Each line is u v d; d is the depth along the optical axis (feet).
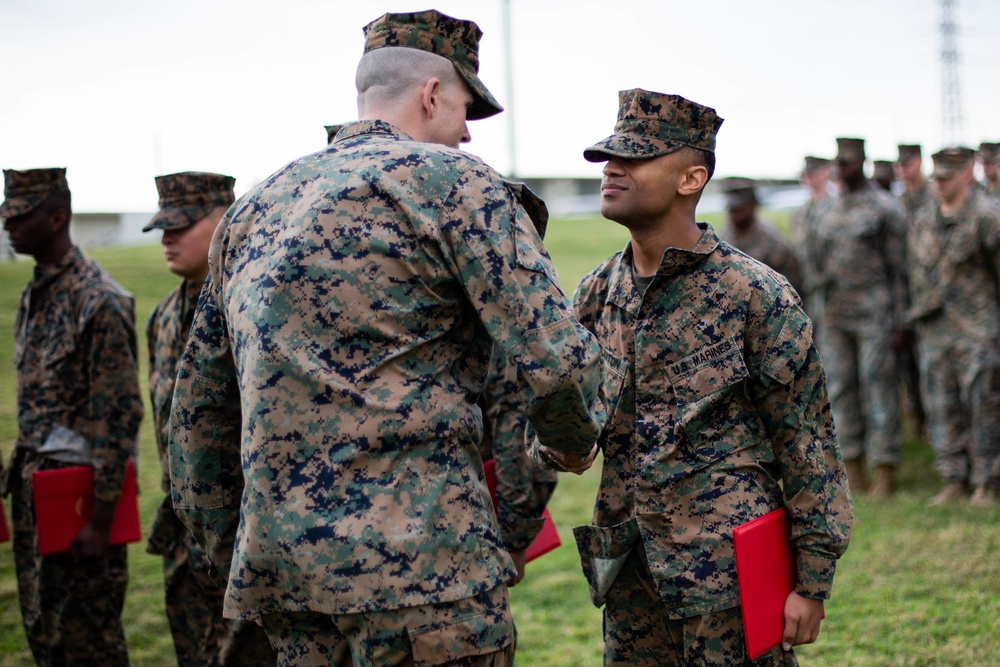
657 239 9.02
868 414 23.04
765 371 8.54
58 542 12.82
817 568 8.52
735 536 8.09
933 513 20.25
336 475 6.51
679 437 8.72
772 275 8.81
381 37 7.67
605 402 9.20
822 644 13.60
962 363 21.25
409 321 6.75
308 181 7.08
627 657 9.34
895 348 22.93
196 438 7.76
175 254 12.21
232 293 7.13
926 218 21.81
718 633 8.55
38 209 13.37
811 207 27.25
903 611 14.57
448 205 6.81
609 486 9.23
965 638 13.32
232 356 7.63
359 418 6.56
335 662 6.91
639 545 9.09
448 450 6.84
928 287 21.76
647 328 8.91
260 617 7.00
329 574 6.41
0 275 51.37
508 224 6.90
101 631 13.19
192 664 12.44
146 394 33.50
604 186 8.97
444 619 6.55
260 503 6.61
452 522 6.70
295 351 6.63
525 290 6.78
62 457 13.20
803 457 8.55
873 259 23.00
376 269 6.68
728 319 8.67
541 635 14.94
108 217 94.27
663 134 8.77
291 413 6.60
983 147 25.31
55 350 13.32
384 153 6.96
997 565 16.30
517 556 10.15
